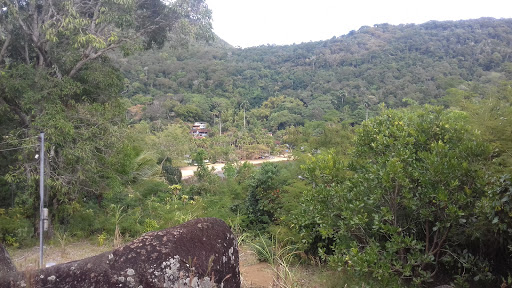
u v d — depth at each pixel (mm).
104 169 10078
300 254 6715
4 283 2322
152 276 2361
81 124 9266
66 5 8680
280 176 9383
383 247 5031
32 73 8766
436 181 4391
